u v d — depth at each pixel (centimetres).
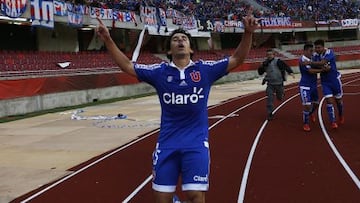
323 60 1041
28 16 2256
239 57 373
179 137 373
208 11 4500
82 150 980
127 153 924
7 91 1805
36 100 1977
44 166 835
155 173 375
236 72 4125
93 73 2455
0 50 2562
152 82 380
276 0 5631
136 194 625
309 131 1072
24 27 2770
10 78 1855
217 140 1025
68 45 3116
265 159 807
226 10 4728
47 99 2058
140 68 381
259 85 3275
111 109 1922
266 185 639
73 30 3147
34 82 1977
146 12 3412
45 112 1919
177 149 370
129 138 1114
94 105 2209
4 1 2098
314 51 1048
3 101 1772
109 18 3019
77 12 2692
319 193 589
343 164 739
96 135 1186
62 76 2191
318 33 5759
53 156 925
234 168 749
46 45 2925
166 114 381
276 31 5075
